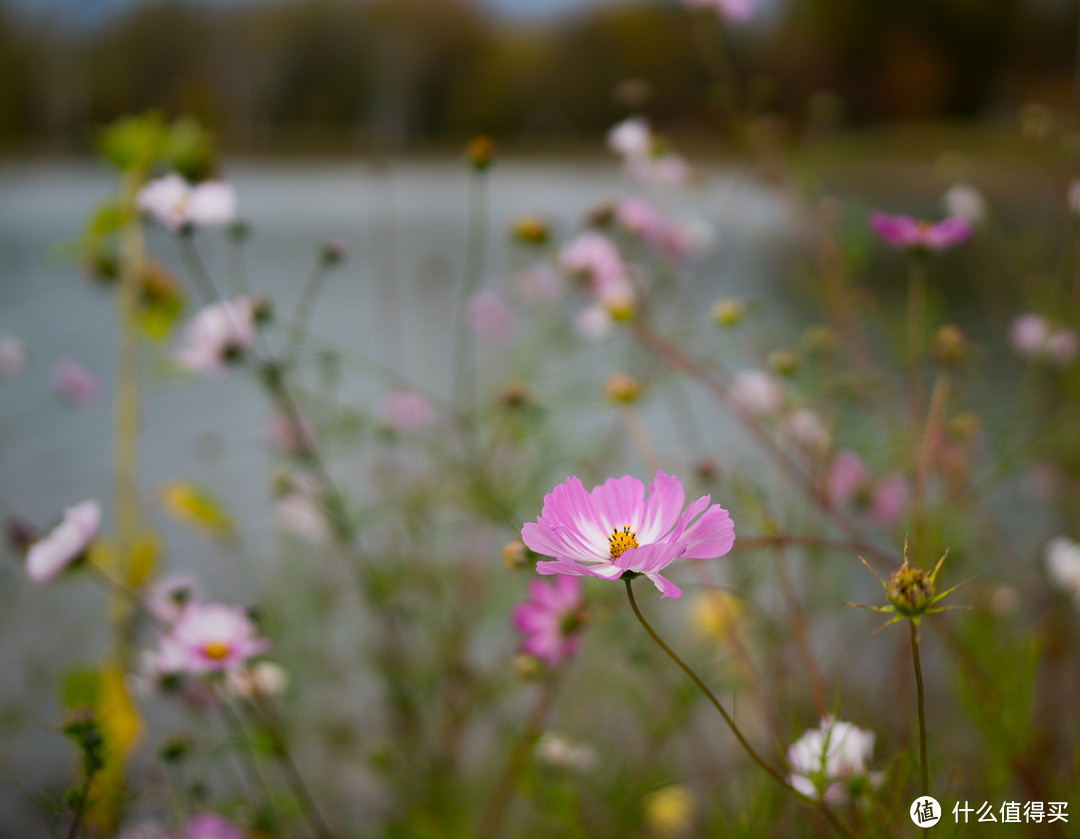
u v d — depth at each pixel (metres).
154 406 2.11
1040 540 1.24
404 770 1.07
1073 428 1.09
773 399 1.15
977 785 0.90
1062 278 1.29
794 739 0.83
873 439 1.10
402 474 1.19
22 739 1.13
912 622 0.69
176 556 1.37
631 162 1.40
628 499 0.70
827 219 1.25
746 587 1.07
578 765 0.97
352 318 2.43
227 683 0.96
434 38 17.69
